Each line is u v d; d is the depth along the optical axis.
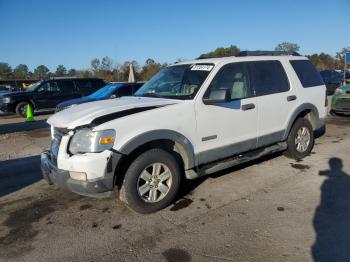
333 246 3.44
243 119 5.21
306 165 6.00
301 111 6.14
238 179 5.46
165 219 4.22
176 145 4.64
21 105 16.42
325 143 7.54
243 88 5.33
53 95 16.86
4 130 12.46
